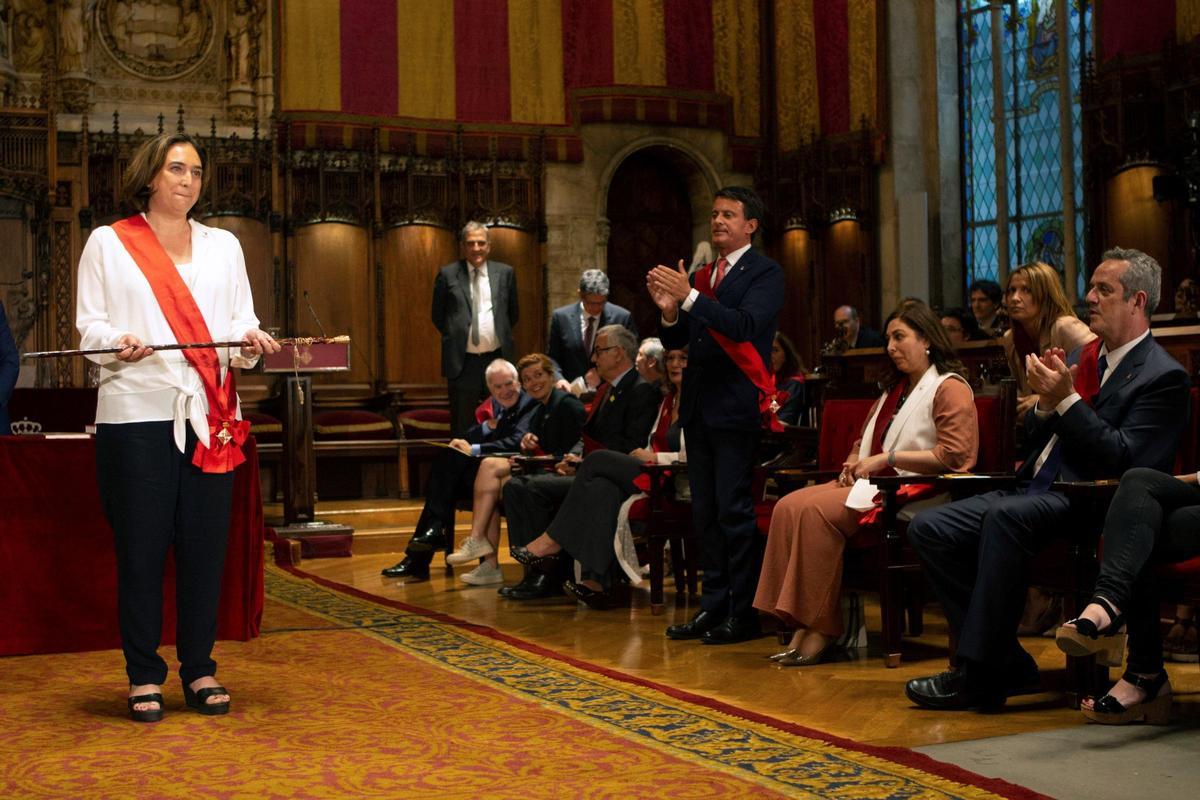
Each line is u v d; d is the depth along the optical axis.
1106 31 10.73
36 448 4.80
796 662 4.70
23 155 11.02
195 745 3.45
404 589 7.09
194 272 3.93
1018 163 12.43
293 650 4.97
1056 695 4.11
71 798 2.95
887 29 12.75
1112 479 3.90
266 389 11.77
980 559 3.90
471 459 7.54
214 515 3.90
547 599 6.57
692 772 3.14
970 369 7.43
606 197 13.34
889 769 3.14
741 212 5.24
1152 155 10.29
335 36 12.37
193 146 3.93
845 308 10.74
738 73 13.66
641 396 6.41
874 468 4.68
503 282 9.32
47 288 11.11
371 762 3.26
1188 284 8.27
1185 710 3.85
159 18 12.02
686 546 6.49
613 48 13.23
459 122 12.70
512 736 3.53
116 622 4.93
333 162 12.15
